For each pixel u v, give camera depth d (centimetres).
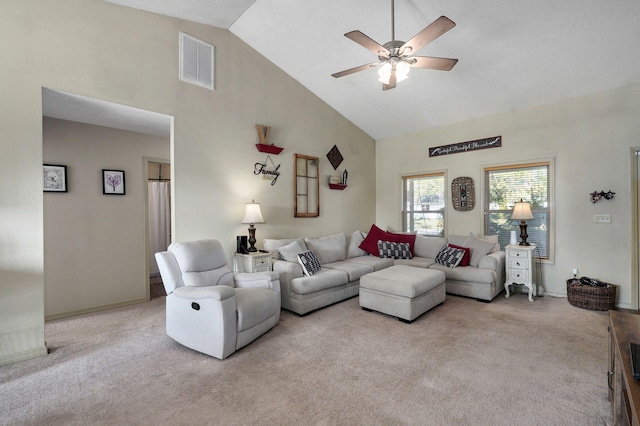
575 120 413
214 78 387
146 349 274
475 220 507
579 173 411
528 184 461
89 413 186
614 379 176
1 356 244
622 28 303
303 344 280
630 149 377
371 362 246
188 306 269
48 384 217
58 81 274
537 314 357
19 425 176
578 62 355
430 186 570
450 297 430
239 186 413
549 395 202
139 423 178
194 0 325
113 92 307
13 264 250
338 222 565
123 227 438
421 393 205
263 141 429
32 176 259
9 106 249
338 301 405
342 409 189
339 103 536
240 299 280
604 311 365
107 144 423
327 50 409
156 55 338
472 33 334
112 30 307
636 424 103
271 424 177
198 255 305
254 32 399
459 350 266
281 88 466
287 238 474
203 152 376
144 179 459
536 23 313
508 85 413
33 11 262
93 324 340
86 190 405
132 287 445
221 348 250
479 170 501
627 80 369
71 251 393
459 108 485
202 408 191
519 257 418
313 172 519
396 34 356
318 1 332
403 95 480
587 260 407
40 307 261
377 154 643
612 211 389
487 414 183
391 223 620
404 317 331
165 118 359
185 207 361
